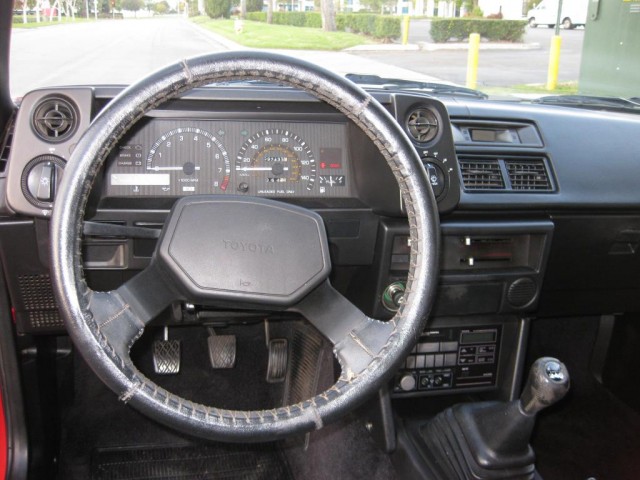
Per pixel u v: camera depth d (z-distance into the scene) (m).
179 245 1.13
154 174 1.71
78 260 1.07
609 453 2.38
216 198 1.16
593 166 2.11
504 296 2.02
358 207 1.79
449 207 1.82
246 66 1.11
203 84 1.14
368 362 1.18
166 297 1.17
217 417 1.12
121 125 1.08
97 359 1.06
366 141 1.70
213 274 1.13
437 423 2.03
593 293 2.31
